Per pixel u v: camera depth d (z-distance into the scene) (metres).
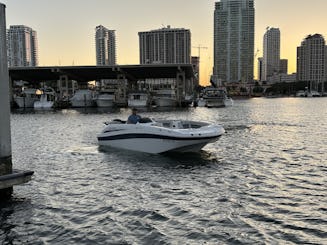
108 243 7.85
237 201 10.42
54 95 76.69
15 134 27.16
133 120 18.69
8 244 7.87
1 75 10.01
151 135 17.25
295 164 15.31
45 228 8.67
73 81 96.69
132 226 8.76
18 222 9.02
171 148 16.81
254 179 12.84
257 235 8.16
